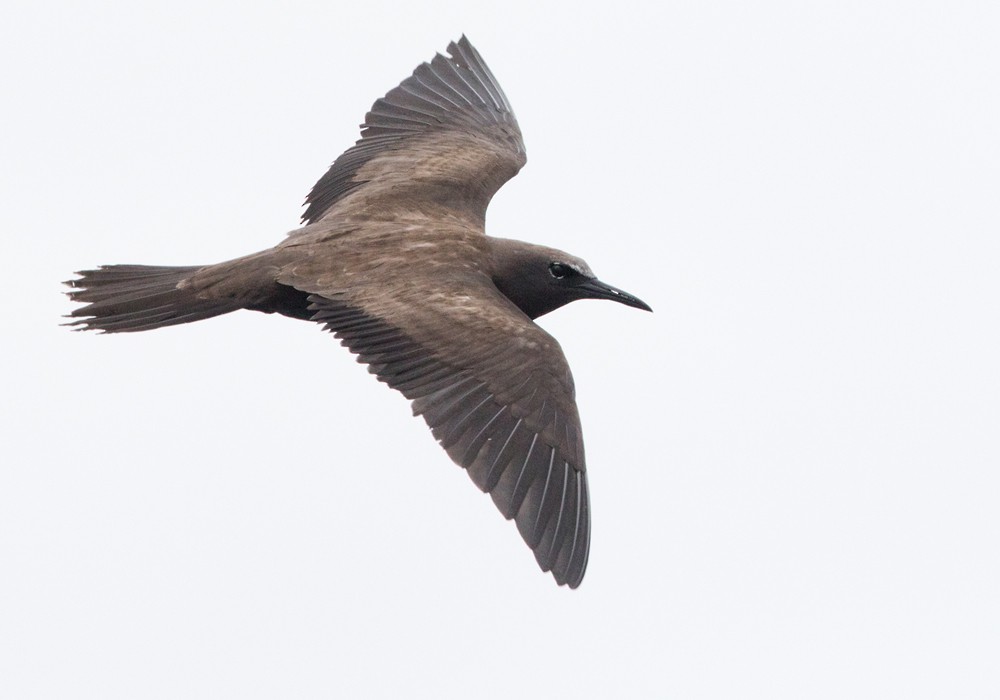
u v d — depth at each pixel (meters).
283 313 15.09
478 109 18.81
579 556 12.80
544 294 15.59
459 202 16.83
